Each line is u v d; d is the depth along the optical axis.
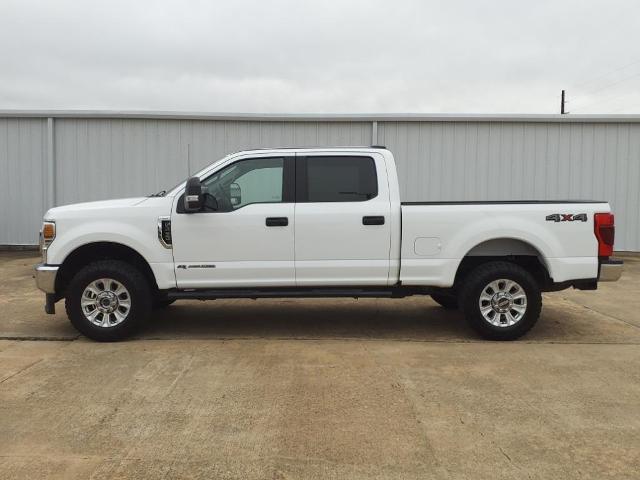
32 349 5.66
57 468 3.22
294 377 4.78
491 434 3.68
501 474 3.16
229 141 13.07
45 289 5.83
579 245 5.92
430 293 6.15
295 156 6.04
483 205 5.96
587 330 6.54
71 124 13.05
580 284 6.04
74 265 6.22
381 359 5.32
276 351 5.59
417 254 5.94
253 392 4.42
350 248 5.93
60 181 13.16
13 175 13.18
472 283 5.96
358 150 6.07
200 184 5.67
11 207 13.23
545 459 3.34
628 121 12.66
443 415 3.98
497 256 6.24
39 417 3.94
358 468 3.23
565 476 3.14
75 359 5.30
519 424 3.83
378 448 3.47
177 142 13.07
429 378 4.77
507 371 4.96
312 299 8.45
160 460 3.32
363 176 6.02
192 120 13.02
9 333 6.30
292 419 3.90
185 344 5.86
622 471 3.19
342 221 5.90
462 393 4.42
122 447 3.49
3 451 3.44
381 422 3.86
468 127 12.90
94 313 5.92
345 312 7.54
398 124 12.94
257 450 3.44
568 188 12.91
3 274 10.22
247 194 6.02
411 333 6.41
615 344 5.92
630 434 3.68
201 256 5.89
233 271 5.91
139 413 4.01
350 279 5.96
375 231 5.91
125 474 3.16
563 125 12.81
